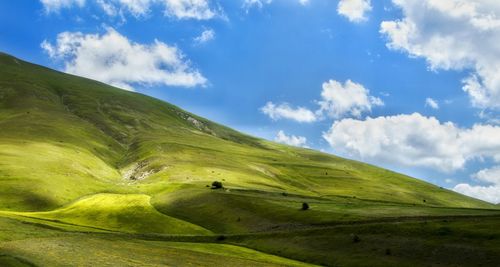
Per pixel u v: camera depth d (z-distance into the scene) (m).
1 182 134.12
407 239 76.62
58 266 53.59
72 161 184.25
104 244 74.62
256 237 90.56
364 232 83.12
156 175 196.50
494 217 86.31
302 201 129.50
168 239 91.75
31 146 194.38
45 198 128.00
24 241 67.56
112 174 198.62
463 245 70.94
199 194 135.75
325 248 79.06
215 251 77.81
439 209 112.31
